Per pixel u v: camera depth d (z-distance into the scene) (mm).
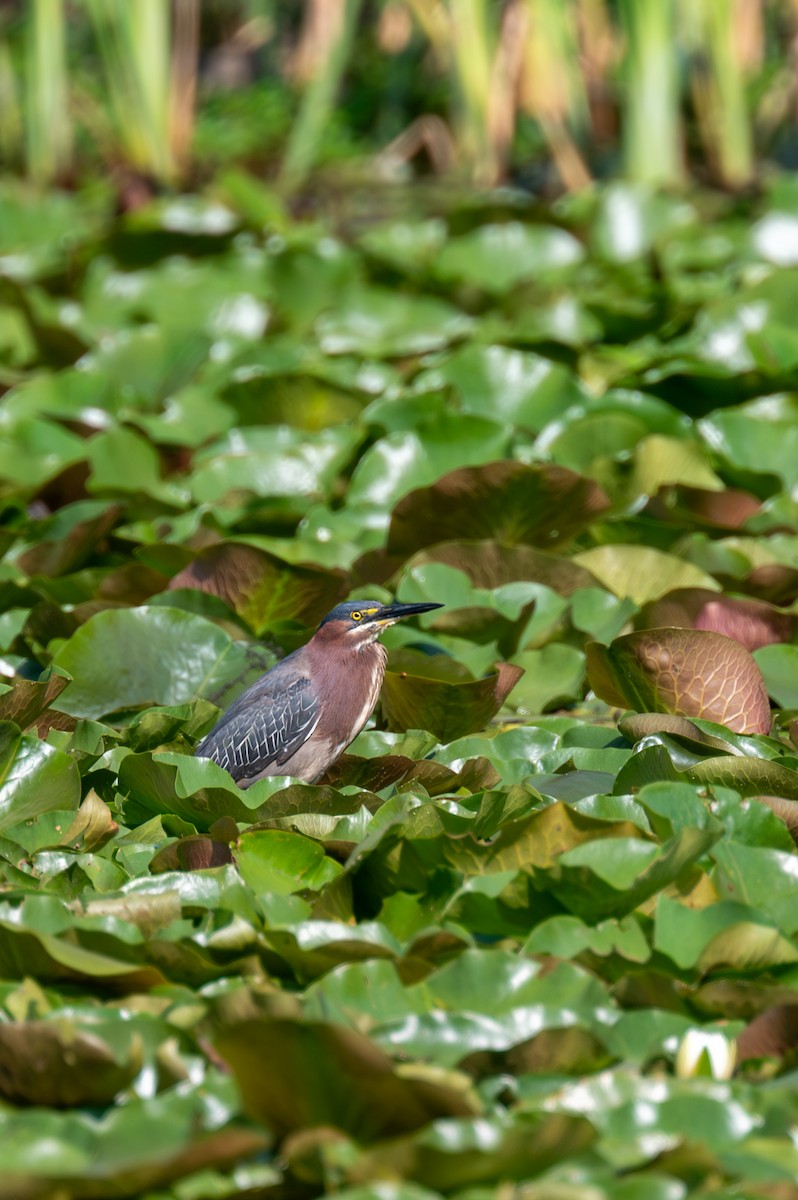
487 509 12281
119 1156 5379
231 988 6707
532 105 25312
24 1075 5980
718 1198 5188
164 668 10602
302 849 7914
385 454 13656
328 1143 5340
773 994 6367
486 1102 5926
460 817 7633
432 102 33312
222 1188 5395
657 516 13133
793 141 28531
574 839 7387
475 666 10602
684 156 27984
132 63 25922
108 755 9180
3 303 18891
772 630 10820
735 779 8344
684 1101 5699
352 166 31359
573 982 6469
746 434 14070
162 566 12266
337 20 27547
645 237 22219
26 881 7859
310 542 12570
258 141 33000
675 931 6805
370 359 17000
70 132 32125
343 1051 5473
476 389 15102
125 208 26781
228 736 10180
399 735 9852
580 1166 5359
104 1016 6273
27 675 10961
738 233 22312
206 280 20578
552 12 24562
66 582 12000
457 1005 6438
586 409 14344
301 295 20766
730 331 16797
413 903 7621
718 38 25094
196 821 8703
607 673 10023
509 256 21625
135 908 7270
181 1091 5766
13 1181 5207
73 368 16688
